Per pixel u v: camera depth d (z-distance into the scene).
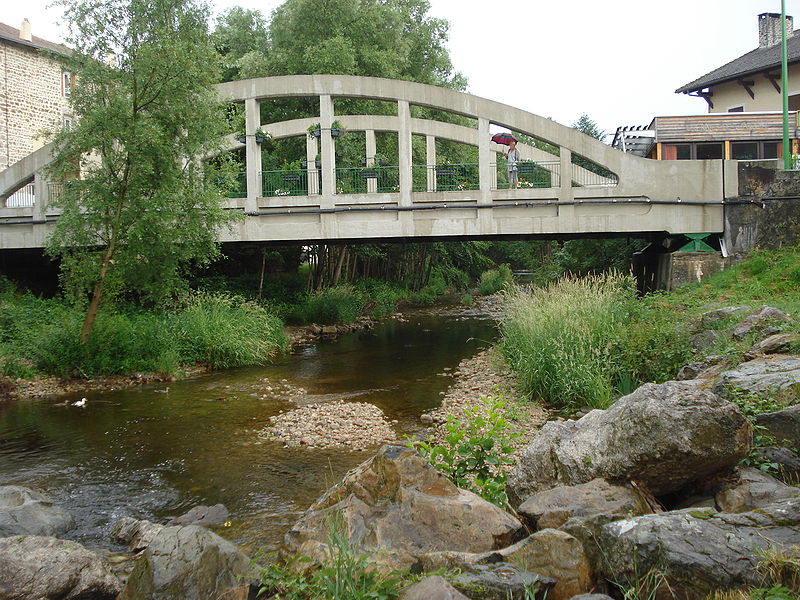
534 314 12.89
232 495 7.60
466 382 13.94
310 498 7.43
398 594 3.49
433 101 19.05
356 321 27.22
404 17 36.94
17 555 4.82
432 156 26.25
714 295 15.38
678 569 3.49
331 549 3.83
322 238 19.61
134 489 7.89
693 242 18.41
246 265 30.70
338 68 29.42
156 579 4.16
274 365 17.22
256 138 19.94
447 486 4.55
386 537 4.20
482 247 52.34
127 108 14.14
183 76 14.50
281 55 31.61
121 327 15.95
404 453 4.66
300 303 26.98
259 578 4.36
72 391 13.90
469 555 3.85
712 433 4.37
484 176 18.95
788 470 5.10
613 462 4.62
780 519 3.80
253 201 19.83
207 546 4.46
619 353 11.55
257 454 9.22
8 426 11.02
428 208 19.08
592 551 3.85
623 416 4.75
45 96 33.38
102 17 14.36
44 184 20.89
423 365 16.81
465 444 5.86
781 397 6.16
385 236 19.36
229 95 19.73
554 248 51.22
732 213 18.20
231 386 14.34
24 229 21.11
